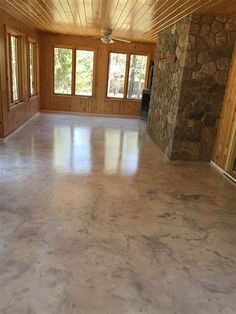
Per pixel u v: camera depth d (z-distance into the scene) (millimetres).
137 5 3713
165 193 3424
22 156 4402
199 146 4641
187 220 2818
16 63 5965
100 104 8500
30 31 6465
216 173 4266
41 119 7352
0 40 4586
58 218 2662
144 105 8234
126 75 8312
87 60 8125
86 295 1775
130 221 2713
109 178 3764
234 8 3516
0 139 5023
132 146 5465
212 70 4258
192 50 4129
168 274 2023
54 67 8070
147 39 7336
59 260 2082
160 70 5727
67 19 5234
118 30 6180
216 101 4418
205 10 3693
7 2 3992
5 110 5023
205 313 1706
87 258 2127
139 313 1671
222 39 4113
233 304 1790
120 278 1945
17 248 2188
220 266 2156
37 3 4004
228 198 3398
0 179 3486
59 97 8312
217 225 2768
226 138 4219
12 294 1746
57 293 1774
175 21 4605
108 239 2393
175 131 4520
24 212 2729
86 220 2666
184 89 4316
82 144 5316
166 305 1744
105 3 3748
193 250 2334
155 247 2332
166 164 4523
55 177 3654
